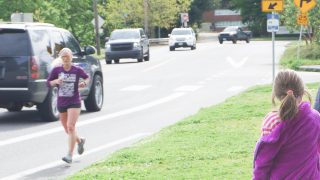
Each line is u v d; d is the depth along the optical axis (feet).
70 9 560.20
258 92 175.11
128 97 187.83
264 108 137.18
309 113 43.47
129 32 393.70
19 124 135.74
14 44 135.44
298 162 43.24
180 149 92.32
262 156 43.55
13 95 134.72
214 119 122.93
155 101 175.42
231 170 77.51
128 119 139.95
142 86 222.89
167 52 516.32
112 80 250.98
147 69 314.14
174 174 76.18
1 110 162.50
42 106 138.51
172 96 187.42
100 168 82.43
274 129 43.27
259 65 326.24
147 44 402.31
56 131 124.88
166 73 283.38
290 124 43.09
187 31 559.38
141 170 79.30
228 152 88.94
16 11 410.52
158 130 122.21
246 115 127.13
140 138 113.09
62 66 97.35
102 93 160.76
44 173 86.28
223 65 331.98
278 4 189.98
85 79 97.45
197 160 84.48
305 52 349.41
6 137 117.91
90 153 100.32
